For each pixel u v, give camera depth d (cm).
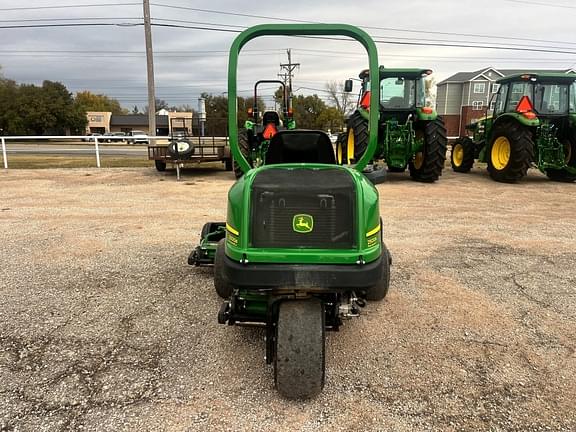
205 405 232
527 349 289
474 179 1065
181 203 742
